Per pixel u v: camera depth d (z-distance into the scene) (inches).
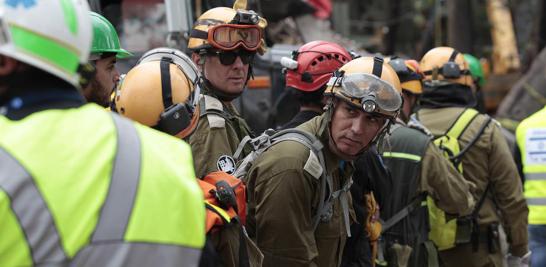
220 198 199.0
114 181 137.9
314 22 644.7
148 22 477.7
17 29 141.0
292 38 620.7
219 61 297.6
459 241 382.3
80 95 147.8
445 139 394.0
